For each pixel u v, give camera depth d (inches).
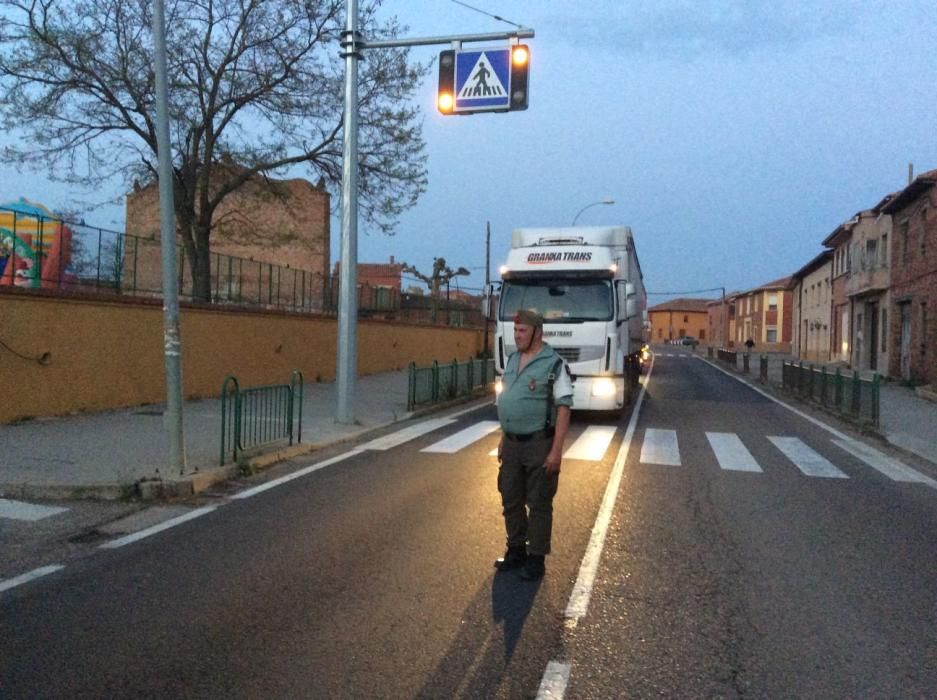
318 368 887.1
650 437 514.9
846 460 440.5
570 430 546.3
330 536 256.4
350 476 361.7
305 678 153.6
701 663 164.2
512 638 174.7
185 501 306.2
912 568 233.1
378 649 167.5
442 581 212.4
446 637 174.6
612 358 581.6
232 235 991.0
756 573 225.6
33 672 154.9
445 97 486.6
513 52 477.7
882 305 1200.2
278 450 404.5
